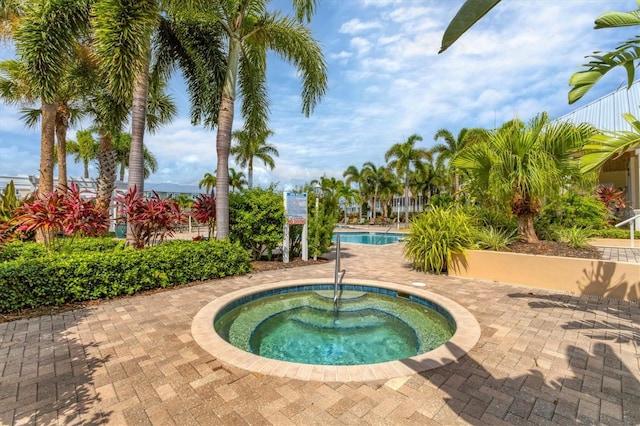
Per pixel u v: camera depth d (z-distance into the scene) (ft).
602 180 56.49
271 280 20.07
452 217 22.90
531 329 11.60
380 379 8.22
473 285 18.62
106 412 6.96
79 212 18.88
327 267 24.99
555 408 7.00
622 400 7.27
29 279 13.79
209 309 13.85
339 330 13.75
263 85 27.94
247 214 24.73
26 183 61.52
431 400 7.31
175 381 8.20
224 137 22.63
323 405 7.17
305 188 34.96
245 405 7.20
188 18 21.93
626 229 34.01
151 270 17.30
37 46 16.48
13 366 8.98
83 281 15.03
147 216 20.04
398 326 14.19
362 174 111.24
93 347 10.22
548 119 19.17
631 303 14.64
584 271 16.37
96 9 16.29
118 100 21.67
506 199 20.07
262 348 12.06
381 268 24.50
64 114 38.93
